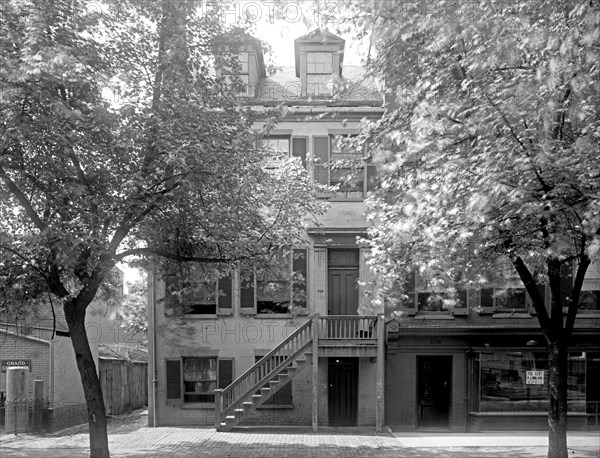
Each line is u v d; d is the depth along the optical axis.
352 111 22.83
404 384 22.42
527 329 21.83
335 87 14.65
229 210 15.62
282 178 17.58
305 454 16.72
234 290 22.84
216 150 14.16
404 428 22.17
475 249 12.07
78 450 17.62
